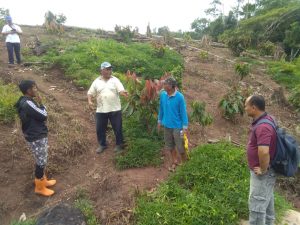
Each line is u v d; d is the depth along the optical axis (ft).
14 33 35.58
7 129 22.85
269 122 12.64
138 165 20.18
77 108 27.53
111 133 23.70
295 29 75.10
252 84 40.47
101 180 18.89
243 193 16.79
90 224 15.62
